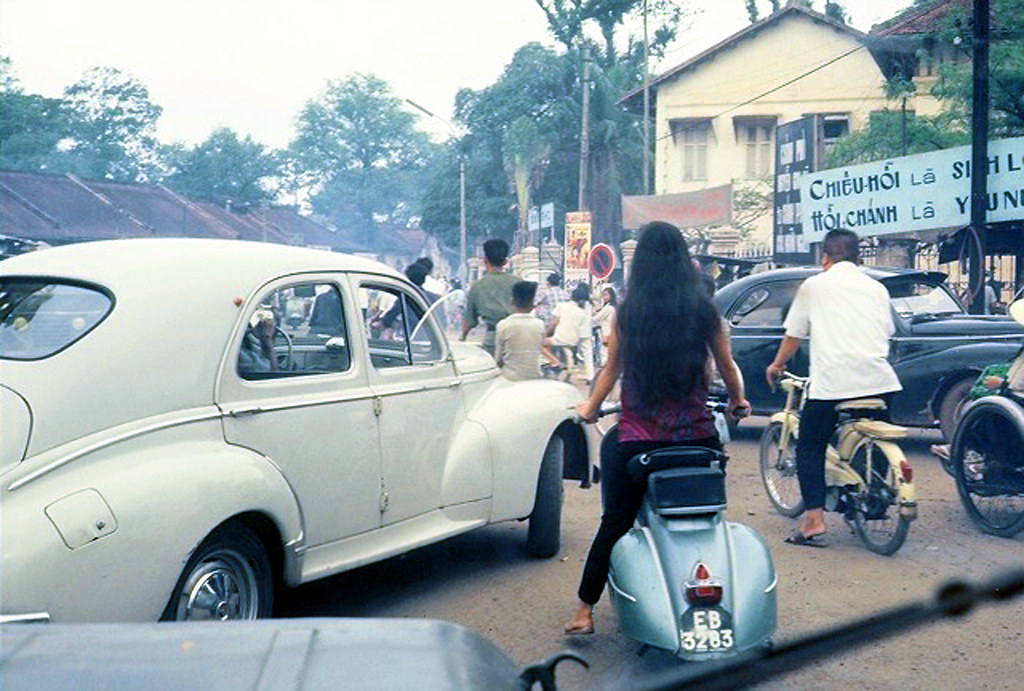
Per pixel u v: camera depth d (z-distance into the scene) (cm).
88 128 8119
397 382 548
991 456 705
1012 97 2334
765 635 438
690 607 428
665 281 473
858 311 655
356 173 10400
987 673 472
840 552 672
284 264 498
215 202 7956
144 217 6138
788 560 654
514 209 5381
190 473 409
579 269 2677
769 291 1081
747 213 3797
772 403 1056
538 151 4750
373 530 523
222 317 452
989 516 729
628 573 446
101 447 392
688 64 3962
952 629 525
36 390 389
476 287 949
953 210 1795
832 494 687
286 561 461
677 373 467
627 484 480
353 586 606
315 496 483
